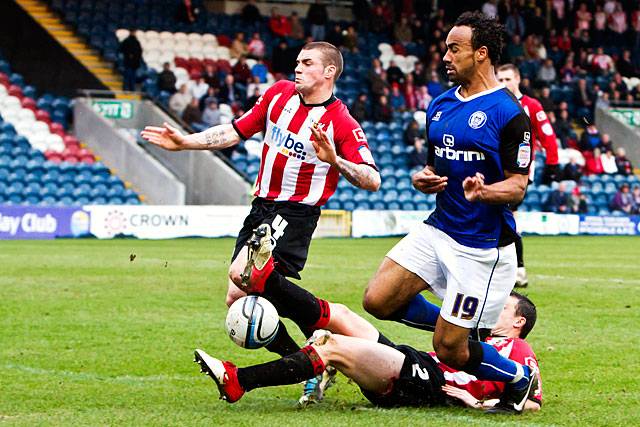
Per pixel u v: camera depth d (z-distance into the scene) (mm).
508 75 29953
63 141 63938
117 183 62469
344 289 29250
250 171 66438
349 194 68188
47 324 21656
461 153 13344
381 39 81375
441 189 13273
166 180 61500
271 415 12898
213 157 64062
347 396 14516
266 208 15562
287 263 15336
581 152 74812
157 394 14453
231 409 13344
